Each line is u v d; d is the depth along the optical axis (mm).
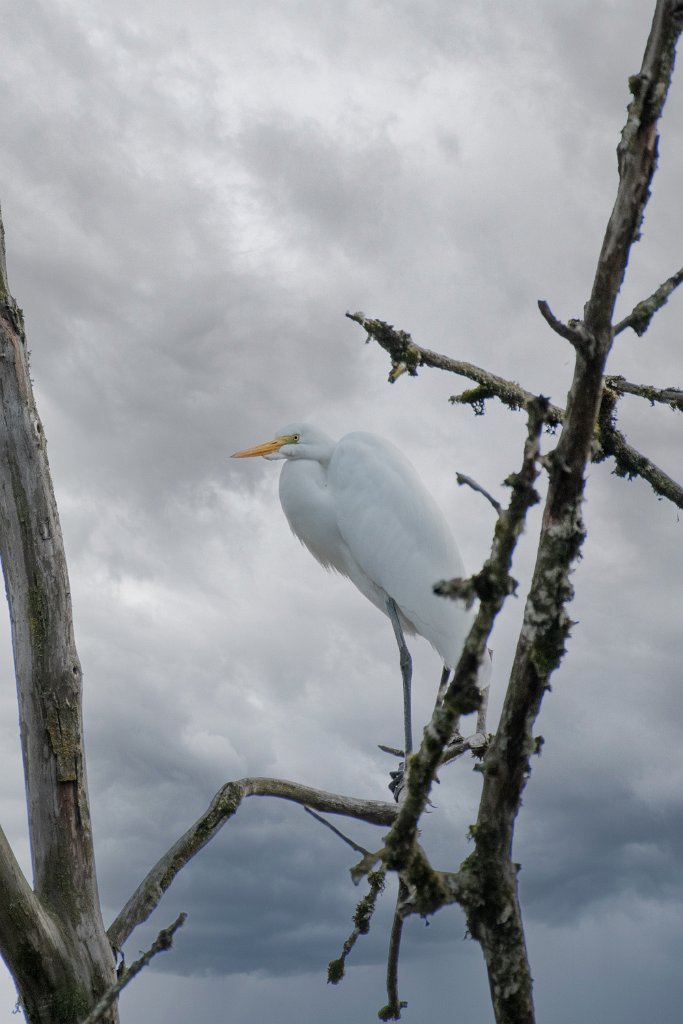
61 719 7078
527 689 4297
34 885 6961
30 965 6586
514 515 3662
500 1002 4660
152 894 6988
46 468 7473
